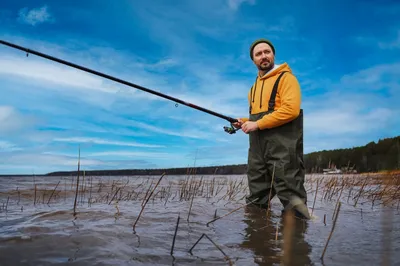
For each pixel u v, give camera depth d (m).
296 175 3.19
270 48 3.61
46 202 3.95
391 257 1.62
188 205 3.69
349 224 2.60
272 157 3.33
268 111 3.39
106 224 2.26
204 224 2.52
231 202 4.23
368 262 1.54
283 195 3.21
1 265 1.34
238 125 3.83
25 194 4.83
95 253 1.52
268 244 1.89
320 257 1.62
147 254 1.59
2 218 2.51
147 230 2.16
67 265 1.36
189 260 1.53
